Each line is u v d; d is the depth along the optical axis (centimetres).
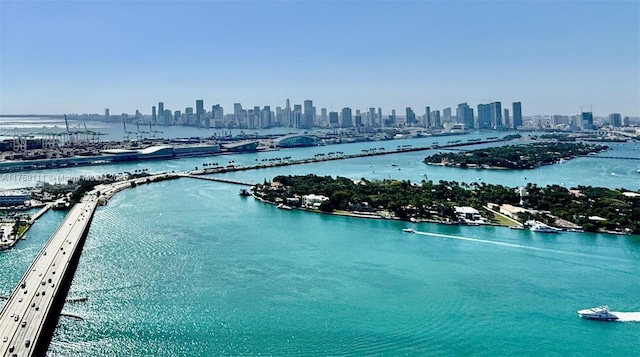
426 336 12200
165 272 16262
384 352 11488
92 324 12600
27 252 18200
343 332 12338
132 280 15525
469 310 13612
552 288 15162
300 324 12706
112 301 13938
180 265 16988
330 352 11438
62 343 11675
